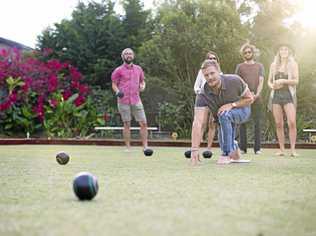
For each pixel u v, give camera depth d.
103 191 2.46
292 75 5.98
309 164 4.52
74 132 11.87
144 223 1.62
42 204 2.03
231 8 13.55
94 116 12.18
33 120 11.98
